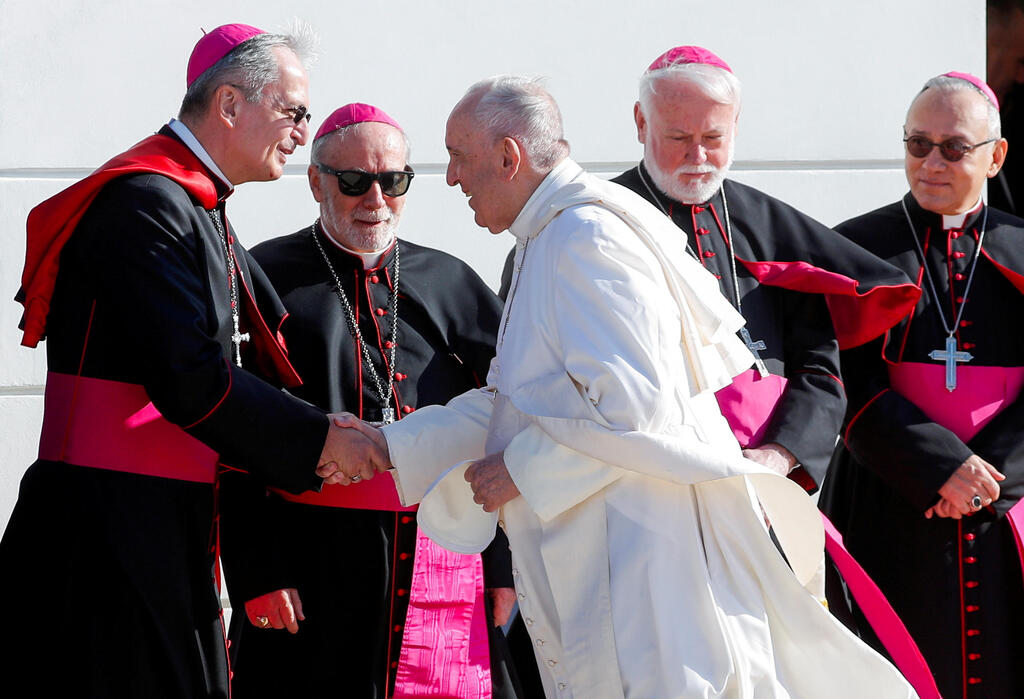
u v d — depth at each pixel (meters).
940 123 15.12
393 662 13.17
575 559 11.35
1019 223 15.68
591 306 11.00
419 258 14.55
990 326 15.05
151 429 11.68
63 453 11.56
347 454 12.19
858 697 11.40
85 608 11.37
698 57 14.30
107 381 11.55
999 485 14.48
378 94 17.86
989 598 14.59
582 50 18.39
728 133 14.09
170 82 17.38
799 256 14.40
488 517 12.27
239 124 12.11
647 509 11.23
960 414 14.77
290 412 11.88
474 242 18.12
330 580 13.12
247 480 12.91
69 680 11.34
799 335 14.33
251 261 13.20
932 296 15.14
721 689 10.91
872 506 15.17
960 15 19.16
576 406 11.01
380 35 17.86
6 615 11.52
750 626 11.20
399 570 13.26
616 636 11.10
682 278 11.44
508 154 11.80
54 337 11.78
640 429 10.82
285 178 17.62
